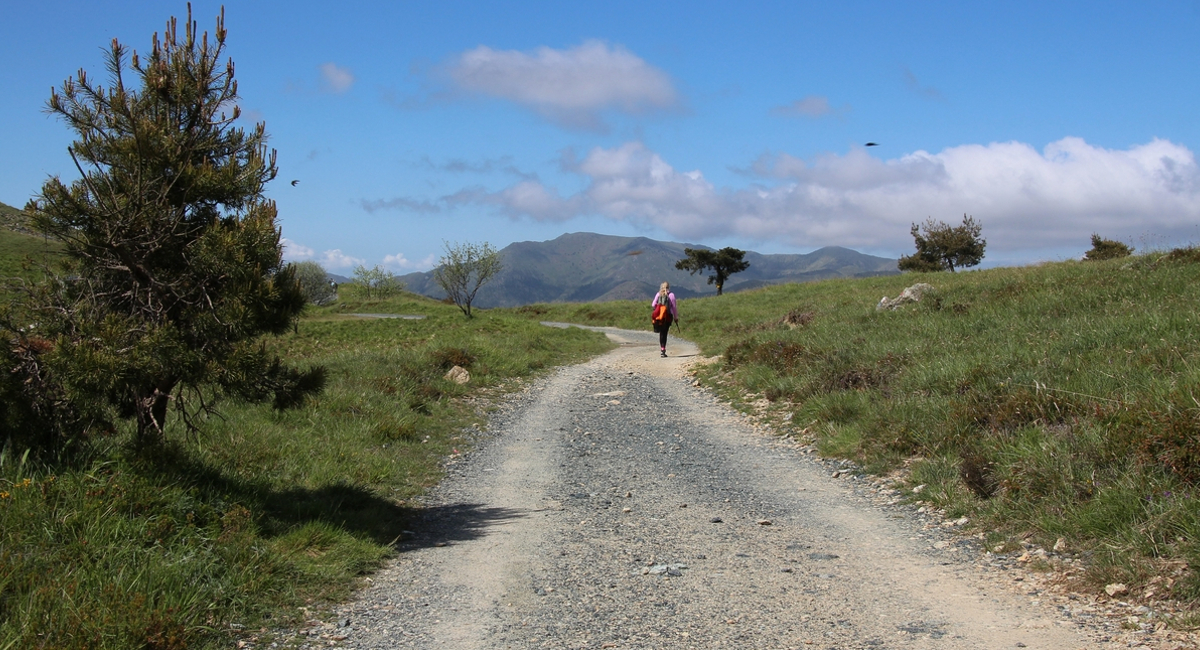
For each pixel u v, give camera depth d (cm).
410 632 414
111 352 461
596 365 2003
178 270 523
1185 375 690
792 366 1331
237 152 564
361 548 547
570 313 4872
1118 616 400
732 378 1488
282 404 547
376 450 905
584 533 620
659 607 446
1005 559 513
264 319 517
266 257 515
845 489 752
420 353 1664
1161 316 986
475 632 414
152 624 361
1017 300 1463
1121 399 700
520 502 736
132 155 505
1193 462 520
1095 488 550
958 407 823
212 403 561
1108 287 1377
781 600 454
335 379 1273
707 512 687
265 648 388
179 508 493
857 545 570
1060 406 731
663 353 2125
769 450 959
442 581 502
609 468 894
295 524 567
